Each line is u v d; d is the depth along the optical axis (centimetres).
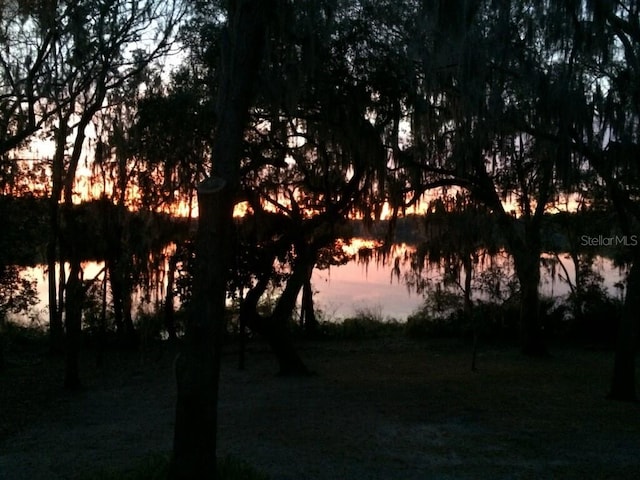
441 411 1076
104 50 1205
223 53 648
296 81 1011
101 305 1820
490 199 1539
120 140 1391
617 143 1068
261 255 1455
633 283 1174
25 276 2419
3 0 1212
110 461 803
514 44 1041
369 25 1190
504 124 1109
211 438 615
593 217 1905
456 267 1659
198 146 1311
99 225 1609
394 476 740
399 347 1950
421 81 1196
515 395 1215
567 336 2075
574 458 814
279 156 1308
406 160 1331
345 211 1389
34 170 2053
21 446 910
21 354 1867
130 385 1392
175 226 1555
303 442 884
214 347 616
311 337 2138
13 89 1205
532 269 1730
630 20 1018
